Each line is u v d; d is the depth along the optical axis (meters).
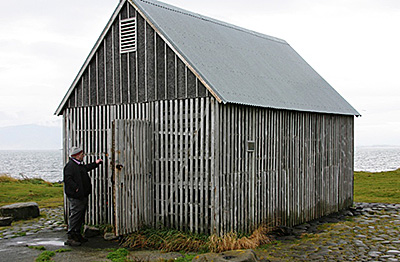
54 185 27.84
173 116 12.84
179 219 12.59
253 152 13.33
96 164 13.01
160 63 13.12
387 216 16.94
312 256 11.13
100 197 14.41
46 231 14.12
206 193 11.95
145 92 13.50
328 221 16.16
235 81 13.34
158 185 13.15
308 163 16.23
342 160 18.59
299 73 18.67
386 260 10.77
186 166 12.43
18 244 12.37
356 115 19.22
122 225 12.08
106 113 14.46
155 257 10.73
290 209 15.17
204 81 11.88
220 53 14.59
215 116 11.84
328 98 18.17
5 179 27.89
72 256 11.00
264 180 13.85
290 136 15.20
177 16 15.06
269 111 14.10
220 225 11.91
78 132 15.17
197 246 11.44
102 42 14.52
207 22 16.70
